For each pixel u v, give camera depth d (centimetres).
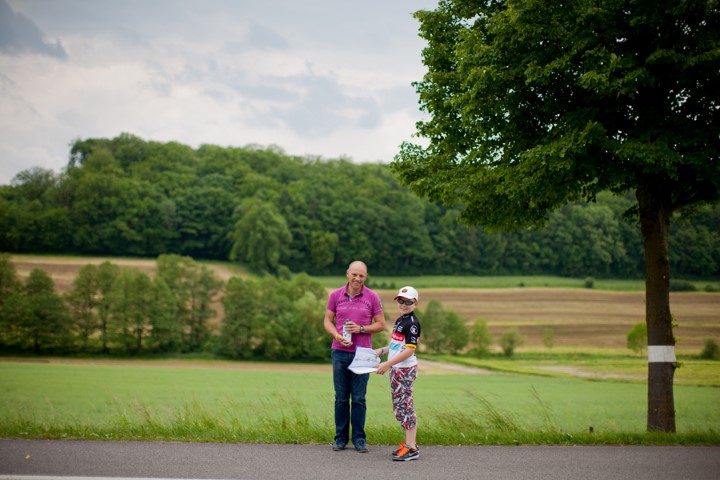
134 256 19138
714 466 812
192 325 12800
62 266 16675
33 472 724
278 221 18975
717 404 3900
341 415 922
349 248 19825
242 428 1047
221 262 19662
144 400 4703
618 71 1133
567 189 1307
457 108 1309
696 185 1294
